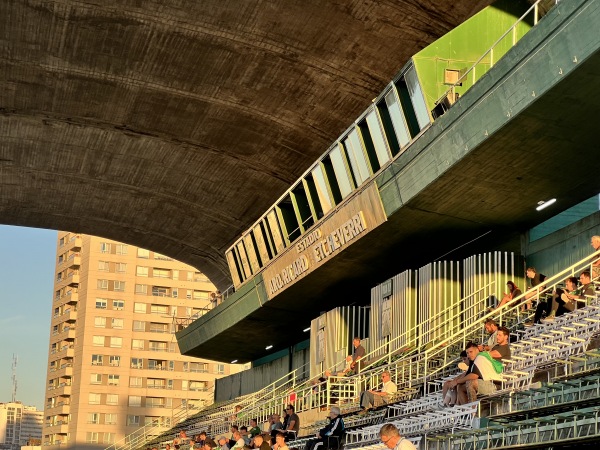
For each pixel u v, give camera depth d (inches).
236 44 1433.3
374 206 1170.6
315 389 1471.5
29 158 1936.5
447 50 1057.5
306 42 1393.9
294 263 1509.6
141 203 2116.1
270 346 2138.3
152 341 5034.5
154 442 2402.8
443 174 996.6
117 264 5044.3
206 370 5113.2
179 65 1514.5
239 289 1836.9
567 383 651.5
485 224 1154.7
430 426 818.2
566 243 1080.8
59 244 5295.3
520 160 943.7
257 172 1841.8
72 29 1448.1
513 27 870.4
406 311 1247.5
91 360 4933.6
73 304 5113.2
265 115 1627.7
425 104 1035.3
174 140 1784.0
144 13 1386.6
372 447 797.2
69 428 4975.4
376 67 1402.6
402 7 1261.1
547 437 629.3
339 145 1258.0
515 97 837.2
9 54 1539.1
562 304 866.8
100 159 1909.4
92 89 1625.2
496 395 719.7
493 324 805.9
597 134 871.7
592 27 720.3
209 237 2237.9
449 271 1194.0
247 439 1198.9
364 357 1282.0
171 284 5098.4
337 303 1659.7
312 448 952.3
